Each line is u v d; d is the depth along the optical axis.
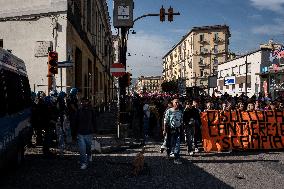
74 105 12.97
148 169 9.48
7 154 7.65
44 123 10.89
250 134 13.02
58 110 11.22
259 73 42.66
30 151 11.68
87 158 9.92
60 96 12.84
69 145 12.85
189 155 11.88
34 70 17.84
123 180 8.31
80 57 22.92
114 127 19.77
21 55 18.05
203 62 92.88
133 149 13.05
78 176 8.62
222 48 92.12
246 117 13.09
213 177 8.69
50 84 13.57
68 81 17.72
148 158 11.18
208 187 7.76
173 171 9.34
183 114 11.91
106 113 34.97
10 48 18.25
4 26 18.39
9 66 8.14
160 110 18.83
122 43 17.33
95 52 32.91
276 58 38.88
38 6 17.80
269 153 12.46
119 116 15.81
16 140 8.52
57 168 9.44
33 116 11.02
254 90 46.00
